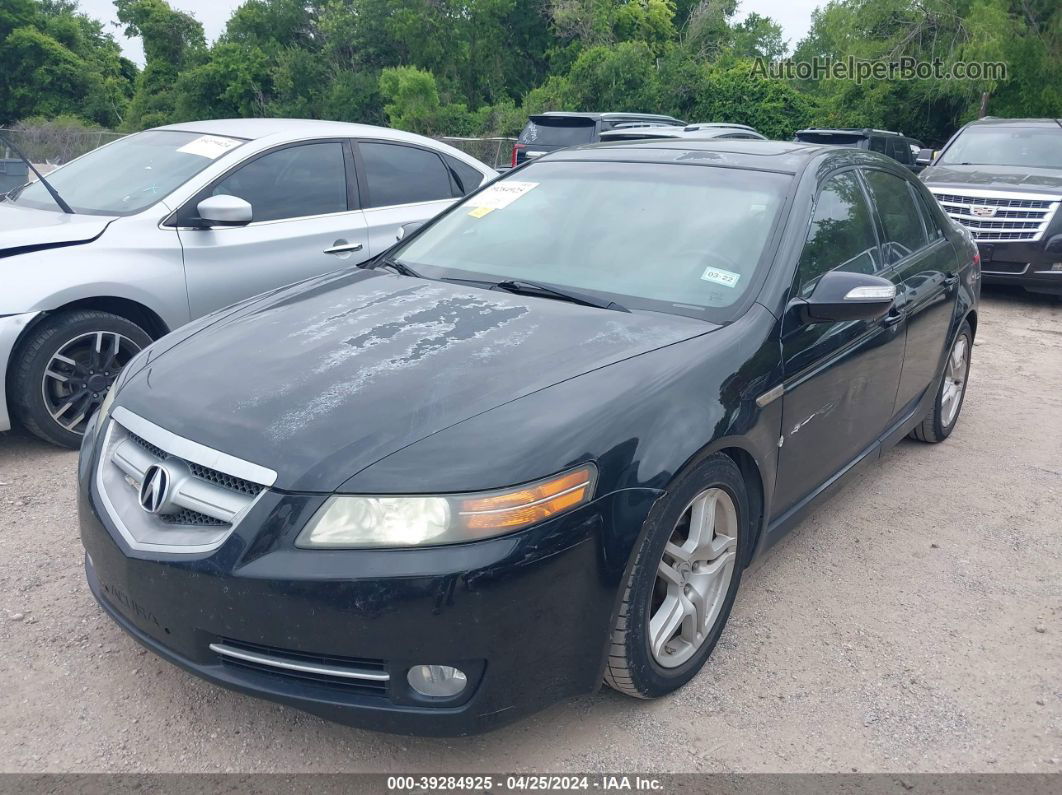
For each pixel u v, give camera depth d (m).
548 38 49.28
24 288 4.32
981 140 10.61
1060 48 23.61
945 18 25.19
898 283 3.93
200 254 4.97
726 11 48.34
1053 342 7.71
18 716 2.62
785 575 3.63
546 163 4.07
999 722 2.75
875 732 2.69
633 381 2.58
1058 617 3.38
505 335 2.83
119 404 2.72
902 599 3.46
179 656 2.41
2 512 3.89
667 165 3.76
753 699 2.82
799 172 3.56
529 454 2.27
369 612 2.16
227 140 5.43
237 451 2.33
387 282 3.44
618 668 2.55
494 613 2.19
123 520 2.49
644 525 2.42
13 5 56.28
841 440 3.60
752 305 3.04
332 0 51.81
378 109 48.28
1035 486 4.59
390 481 2.21
